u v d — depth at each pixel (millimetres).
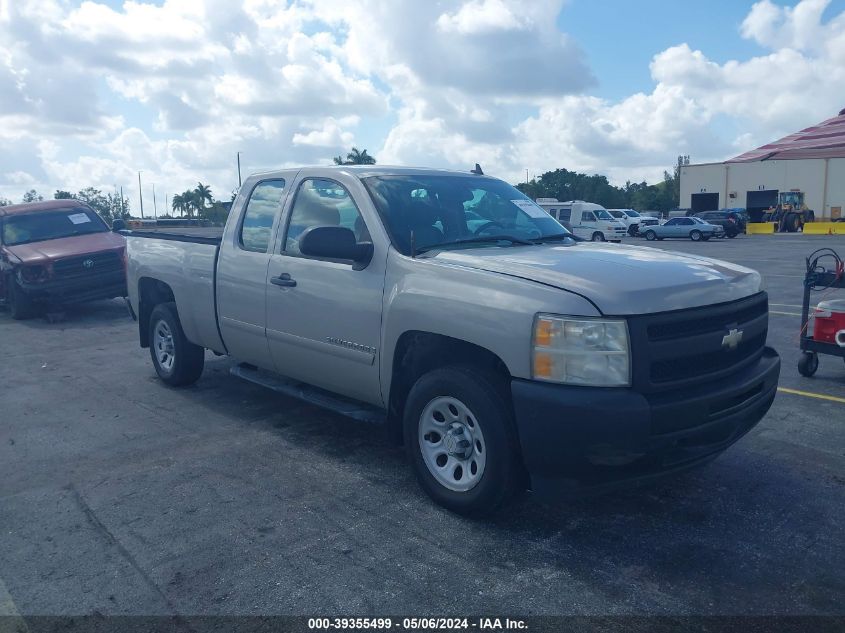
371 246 4746
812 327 7742
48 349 9836
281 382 5836
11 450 5633
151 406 6746
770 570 3672
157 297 7531
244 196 6090
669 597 3439
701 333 3881
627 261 4293
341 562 3787
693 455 3816
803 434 5684
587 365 3613
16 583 3654
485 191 5578
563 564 3746
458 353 4316
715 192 53500
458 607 3371
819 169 48406
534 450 3713
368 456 5336
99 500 4637
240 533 4133
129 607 3422
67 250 12172
